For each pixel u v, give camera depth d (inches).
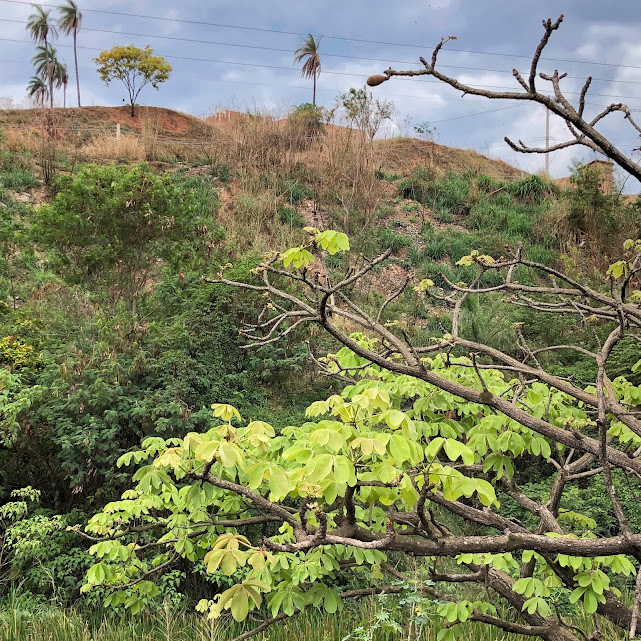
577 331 392.2
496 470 116.0
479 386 136.0
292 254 90.4
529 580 108.9
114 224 378.0
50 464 248.1
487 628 172.1
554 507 122.2
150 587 143.3
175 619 189.8
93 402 236.2
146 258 392.8
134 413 233.1
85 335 302.4
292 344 359.9
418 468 95.6
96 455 235.1
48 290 401.4
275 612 110.2
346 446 82.7
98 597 201.5
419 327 450.0
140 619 197.8
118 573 150.2
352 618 190.4
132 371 261.3
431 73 66.2
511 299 106.8
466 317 397.1
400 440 78.8
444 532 101.8
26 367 269.4
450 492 79.1
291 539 132.5
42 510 224.4
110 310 344.2
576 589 101.6
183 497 123.9
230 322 331.0
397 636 162.7
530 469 290.4
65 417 240.2
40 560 213.9
